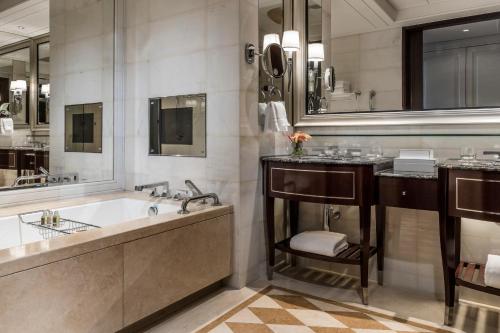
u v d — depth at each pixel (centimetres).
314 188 236
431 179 203
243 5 247
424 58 241
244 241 257
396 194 214
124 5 308
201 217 227
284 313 219
